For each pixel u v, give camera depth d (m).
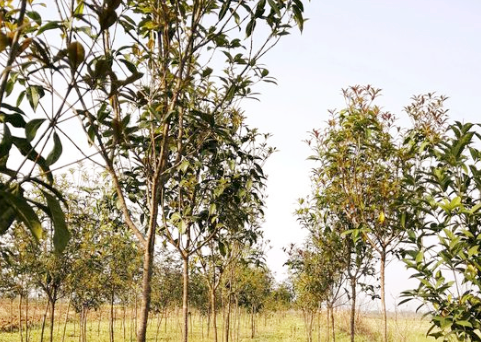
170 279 16.86
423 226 4.75
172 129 5.18
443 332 4.50
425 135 7.14
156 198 3.74
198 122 4.11
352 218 8.15
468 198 4.73
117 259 12.12
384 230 7.81
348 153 8.12
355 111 7.97
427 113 7.56
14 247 9.53
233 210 6.66
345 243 9.38
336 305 11.51
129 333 20.81
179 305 18.09
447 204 4.44
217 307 18.97
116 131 2.67
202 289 17.34
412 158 7.50
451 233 4.34
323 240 9.68
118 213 7.57
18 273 9.79
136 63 4.15
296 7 4.01
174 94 3.62
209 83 5.69
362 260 9.08
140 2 3.79
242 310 25.00
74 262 10.18
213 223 6.78
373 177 7.89
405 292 4.57
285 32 4.13
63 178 9.88
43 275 10.34
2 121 2.41
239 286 15.44
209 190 6.68
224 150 6.43
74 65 2.07
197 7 3.67
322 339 17.34
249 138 7.70
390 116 8.11
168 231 6.23
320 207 9.23
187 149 5.38
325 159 8.54
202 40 3.76
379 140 7.88
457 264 4.45
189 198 6.62
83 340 13.77
